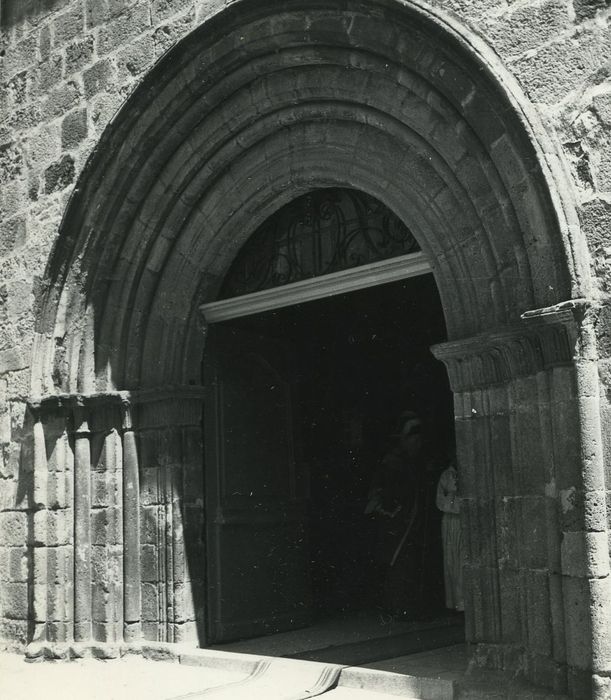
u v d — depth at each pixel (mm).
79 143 8336
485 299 5957
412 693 5824
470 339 5891
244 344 8406
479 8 5914
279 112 7156
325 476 10586
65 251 8102
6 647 8367
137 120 7625
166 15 7703
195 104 7371
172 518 7648
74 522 7992
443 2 6051
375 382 11094
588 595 5109
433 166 6238
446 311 6191
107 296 8062
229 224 7676
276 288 7559
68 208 8031
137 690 6469
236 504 8086
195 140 7523
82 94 8367
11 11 9203
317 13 6488
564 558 5258
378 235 7129
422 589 8547
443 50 5895
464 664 6305
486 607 5770
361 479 10719
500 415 5805
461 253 6117
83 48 8398
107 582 7766
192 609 7633
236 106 7270
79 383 8062
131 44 7965
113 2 8180
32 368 8227
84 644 7762
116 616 7738
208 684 6520
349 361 11000
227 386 8219
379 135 6637
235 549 8023
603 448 5219
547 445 5434
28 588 8281
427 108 6211
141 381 7961
